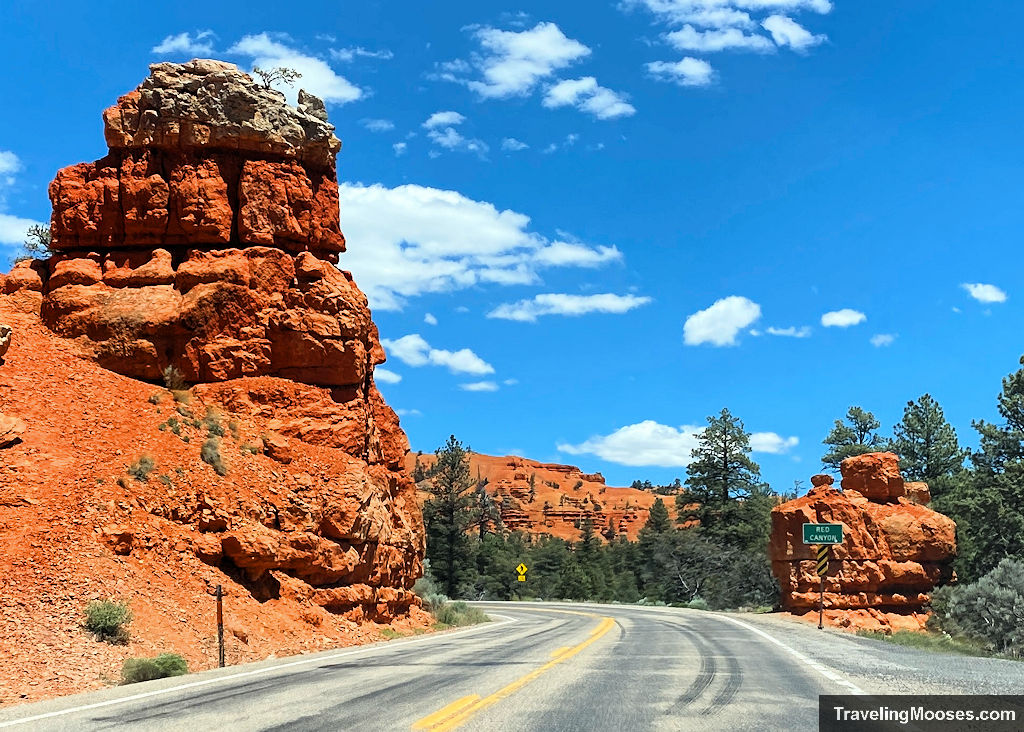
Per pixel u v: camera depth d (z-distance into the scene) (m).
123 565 20.05
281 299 29.31
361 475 28.53
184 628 19.42
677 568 79.62
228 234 29.91
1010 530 47.34
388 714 10.69
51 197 30.53
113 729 10.02
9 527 19.16
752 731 9.64
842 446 74.19
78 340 28.19
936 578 40.81
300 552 25.23
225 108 30.44
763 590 61.94
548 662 17.47
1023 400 50.97
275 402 28.44
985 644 27.20
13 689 13.95
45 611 17.19
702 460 86.00
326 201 31.58
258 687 13.56
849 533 40.47
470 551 94.81
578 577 101.56
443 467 93.56
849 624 37.94
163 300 28.50
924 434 66.56
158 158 30.22
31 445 22.06
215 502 23.61
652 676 14.95
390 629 28.34
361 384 31.00
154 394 26.84
